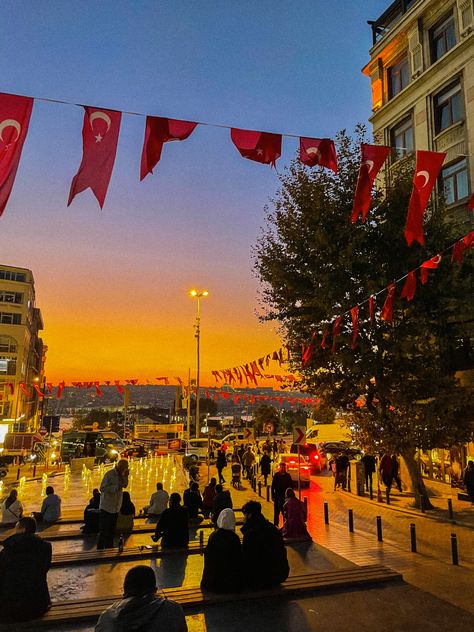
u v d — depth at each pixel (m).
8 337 59.44
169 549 9.28
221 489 12.95
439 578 8.27
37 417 80.06
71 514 14.20
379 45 24.31
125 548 9.41
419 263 15.41
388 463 18.55
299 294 17.22
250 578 6.87
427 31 21.72
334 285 15.66
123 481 9.82
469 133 18.92
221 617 6.03
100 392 32.28
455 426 15.71
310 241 16.92
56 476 28.69
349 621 5.93
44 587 5.98
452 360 17.86
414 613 6.19
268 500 18.23
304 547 9.66
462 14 19.69
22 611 5.72
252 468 24.61
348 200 16.64
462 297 15.25
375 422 16.88
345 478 21.52
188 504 12.86
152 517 13.68
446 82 20.23
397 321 16.28
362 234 15.49
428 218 17.91
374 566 8.00
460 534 12.44
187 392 38.59
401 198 16.27
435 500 17.83
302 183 17.36
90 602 6.30
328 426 37.94
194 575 7.93
